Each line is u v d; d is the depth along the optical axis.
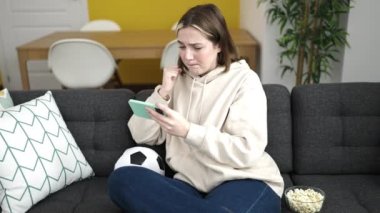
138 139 1.55
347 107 1.60
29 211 1.36
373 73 2.58
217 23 1.29
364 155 1.59
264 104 1.32
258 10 2.98
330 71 2.81
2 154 1.32
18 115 1.43
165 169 1.53
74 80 2.84
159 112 1.21
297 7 2.51
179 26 1.31
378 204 1.36
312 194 1.37
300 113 1.62
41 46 2.85
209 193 1.28
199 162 1.35
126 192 1.18
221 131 1.34
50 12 4.13
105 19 4.12
